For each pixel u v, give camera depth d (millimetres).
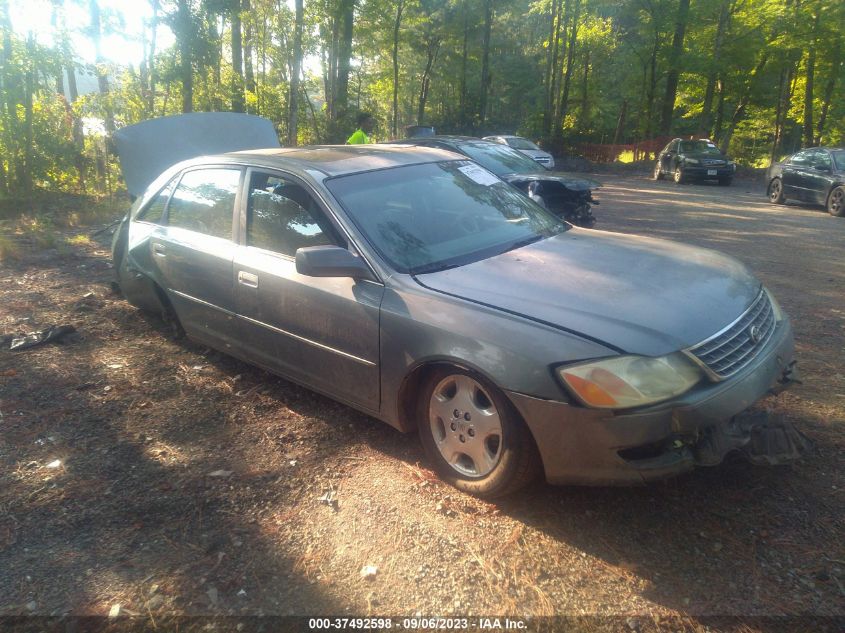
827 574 2674
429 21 38094
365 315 3480
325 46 23922
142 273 5195
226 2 16812
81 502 3295
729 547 2857
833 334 5547
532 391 2852
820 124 32688
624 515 3096
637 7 34688
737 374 2943
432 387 3340
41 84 13578
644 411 2717
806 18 28438
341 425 4031
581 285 3271
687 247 4062
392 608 2590
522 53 54969
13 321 5910
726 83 33656
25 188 13086
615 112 51281
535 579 2717
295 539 3006
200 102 18703
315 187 3924
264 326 4129
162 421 4125
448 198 4215
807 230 12102
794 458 3191
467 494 3289
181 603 2633
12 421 4113
